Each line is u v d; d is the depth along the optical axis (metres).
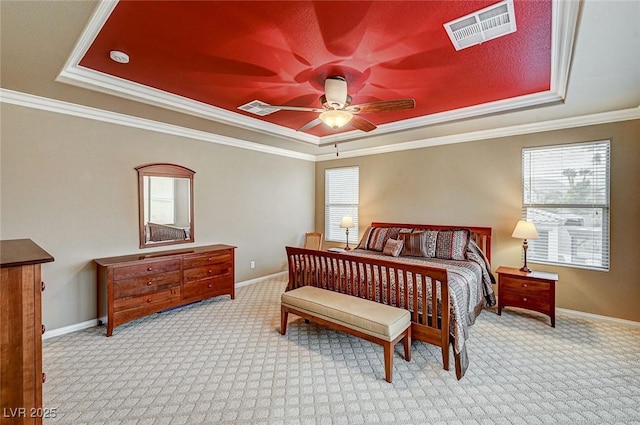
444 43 2.21
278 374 2.44
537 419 1.93
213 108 3.64
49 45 2.05
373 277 2.93
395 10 1.83
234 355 2.75
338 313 2.63
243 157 5.11
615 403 2.09
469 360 2.64
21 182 3.00
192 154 4.40
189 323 3.50
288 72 2.67
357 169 5.81
